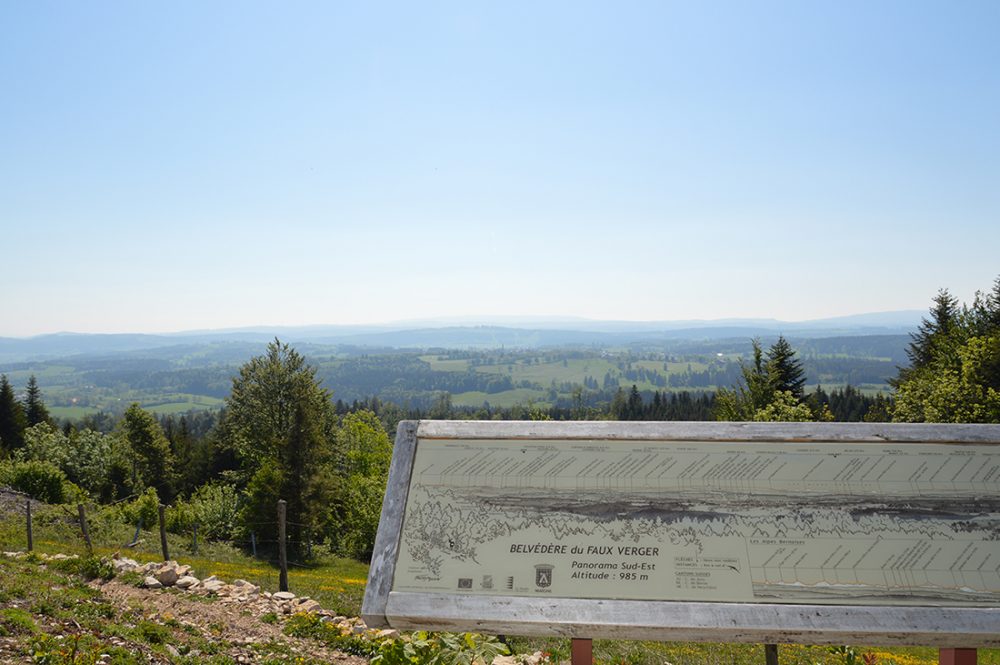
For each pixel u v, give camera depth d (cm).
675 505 436
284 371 5372
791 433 466
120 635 877
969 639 382
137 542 2630
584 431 479
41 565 1310
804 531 420
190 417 17075
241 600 1195
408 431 490
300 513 3941
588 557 416
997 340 3409
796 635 384
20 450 6347
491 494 451
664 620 383
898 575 399
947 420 3331
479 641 490
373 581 416
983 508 427
